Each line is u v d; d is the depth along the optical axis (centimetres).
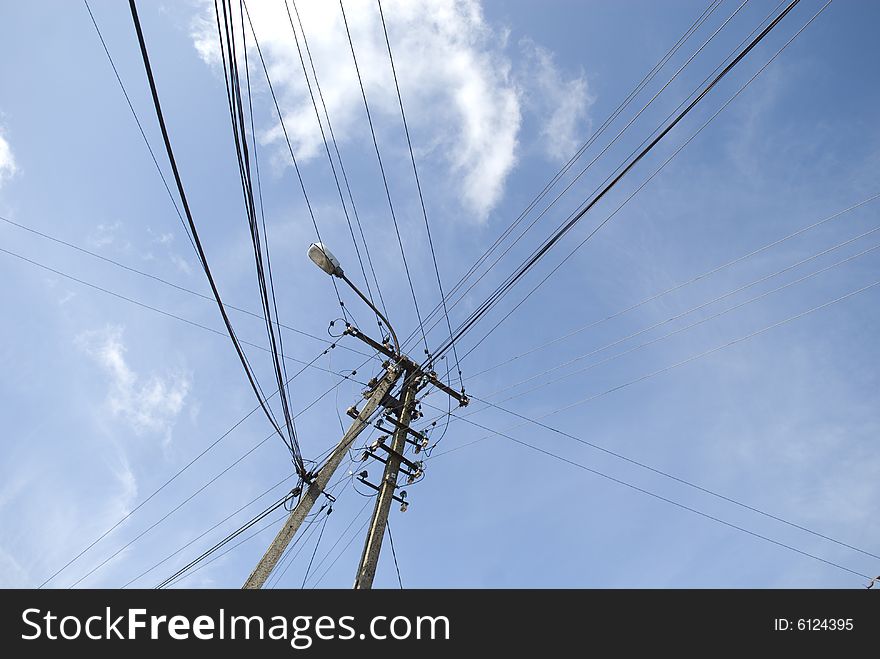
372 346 1305
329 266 1173
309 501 1013
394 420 1228
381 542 1019
